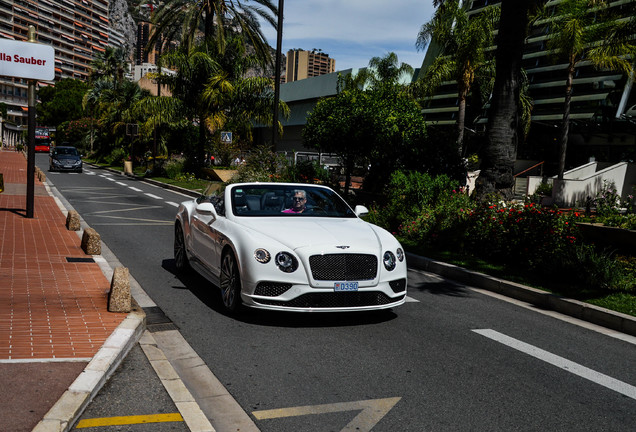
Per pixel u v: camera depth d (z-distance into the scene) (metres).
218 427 3.36
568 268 7.81
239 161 31.45
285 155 24.03
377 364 4.51
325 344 4.97
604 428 3.52
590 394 4.08
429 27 28.02
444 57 29.20
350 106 16.17
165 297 6.50
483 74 29.95
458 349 4.99
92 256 8.42
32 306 5.42
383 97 16.56
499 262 9.05
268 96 31.25
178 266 7.84
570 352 5.08
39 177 23.97
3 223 11.03
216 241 6.20
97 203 17.67
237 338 5.06
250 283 5.33
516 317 6.27
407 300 6.81
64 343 4.40
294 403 3.72
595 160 31.89
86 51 169.62
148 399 3.62
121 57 66.81
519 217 9.10
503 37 11.47
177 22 30.27
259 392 3.89
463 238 9.86
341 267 5.32
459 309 6.51
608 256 8.34
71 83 110.19
